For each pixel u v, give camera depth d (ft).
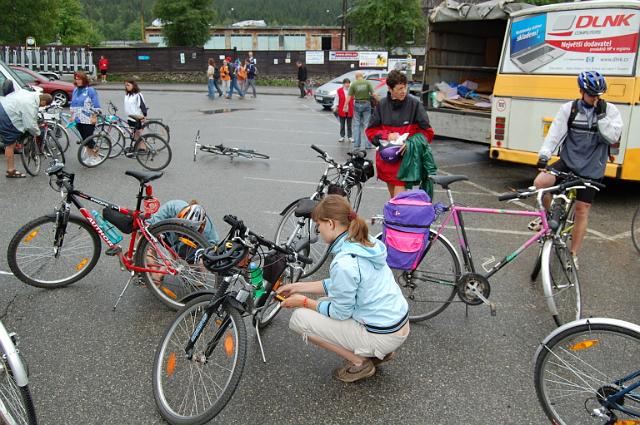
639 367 9.61
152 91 95.96
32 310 14.96
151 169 32.65
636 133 24.84
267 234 21.48
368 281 10.92
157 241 14.53
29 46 108.58
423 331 14.47
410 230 13.62
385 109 19.27
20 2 124.26
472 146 43.96
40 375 12.17
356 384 12.15
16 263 15.67
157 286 15.07
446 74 39.60
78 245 16.28
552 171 17.67
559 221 14.39
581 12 25.85
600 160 17.62
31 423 9.01
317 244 17.70
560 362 10.08
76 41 223.10
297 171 33.24
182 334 11.42
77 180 29.55
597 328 9.64
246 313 12.26
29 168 29.73
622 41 24.67
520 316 15.35
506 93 29.19
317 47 219.20
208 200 26.23
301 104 79.56
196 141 35.99
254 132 48.83
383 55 123.24
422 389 12.05
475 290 14.14
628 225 23.66
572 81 26.50
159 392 10.95
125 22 496.64
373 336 11.19
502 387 12.17
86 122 33.68
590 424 10.09
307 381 12.20
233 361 10.44
